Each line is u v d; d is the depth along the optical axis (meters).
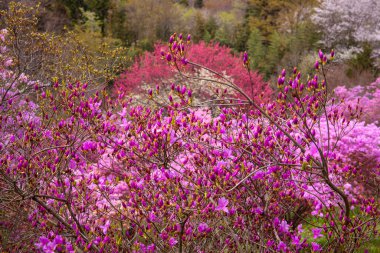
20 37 5.93
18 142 3.86
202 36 27.30
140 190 3.11
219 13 41.00
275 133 3.65
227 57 13.08
